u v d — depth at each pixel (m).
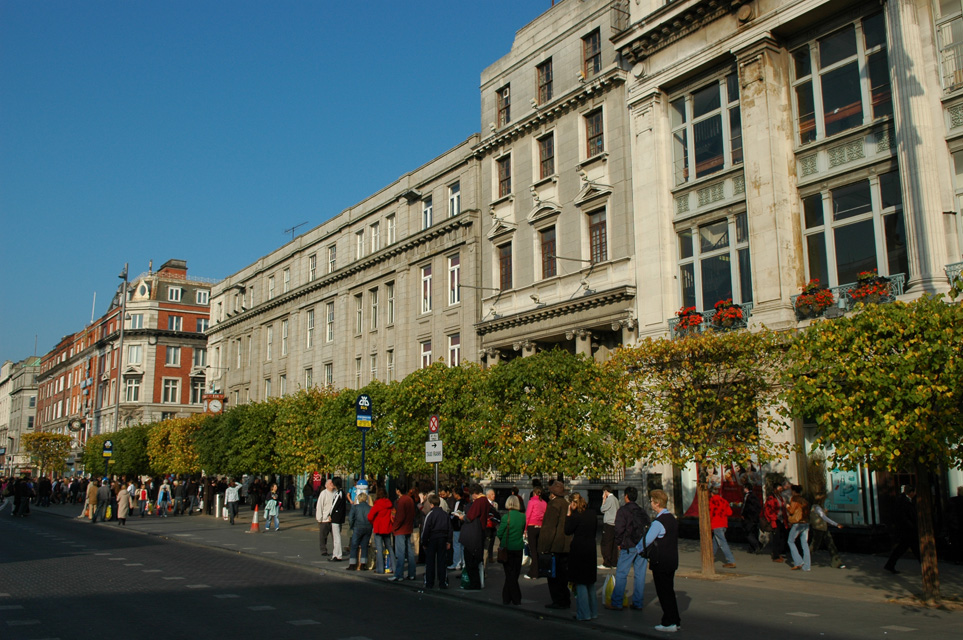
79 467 81.56
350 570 15.88
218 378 57.72
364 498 16.98
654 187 24.03
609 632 9.95
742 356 14.85
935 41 17.95
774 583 13.81
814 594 12.56
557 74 29.08
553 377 18.56
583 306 25.89
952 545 15.84
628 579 14.58
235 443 34.00
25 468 104.06
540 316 27.64
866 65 19.41
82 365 91.00
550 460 17.89
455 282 33.56
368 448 24.30
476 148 32.47
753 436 15.03
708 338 15.20
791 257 20.23
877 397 11.12
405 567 16.30
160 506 37.41
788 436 19.56
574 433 17.72
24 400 121.00
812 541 17.34
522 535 12.05
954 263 16.91
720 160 22.80
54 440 79.44
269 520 28.75
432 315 34.47
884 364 11.09
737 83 22.41
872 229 18.94
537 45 30.14
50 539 23.89
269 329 51.41
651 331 23.53
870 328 11.45
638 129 24.86
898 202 18.42
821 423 11.66
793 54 21.39
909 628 9.73
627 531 11.36
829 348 11.73
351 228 42.41
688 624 10.13
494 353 30.27
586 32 27.81
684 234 23.62
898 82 17.98
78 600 11.91
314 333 45.06
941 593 12.26
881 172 18.80
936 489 16.97
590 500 24.88
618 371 17.00
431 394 22.77
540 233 29.14
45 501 51.56
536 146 29.72
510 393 19.31
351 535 16.25
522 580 14.68
